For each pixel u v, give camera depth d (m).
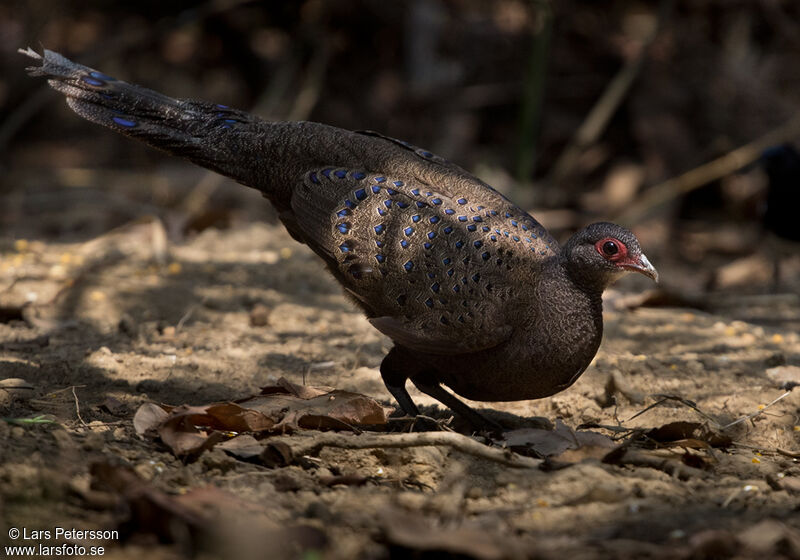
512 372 7.99
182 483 6.52
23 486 6.06
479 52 24.77
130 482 6.04
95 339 10.73
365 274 8.12
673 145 22.98
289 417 7.77
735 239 21.09
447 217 8.02
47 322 11.07
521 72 24.48
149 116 8.91
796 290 16.89
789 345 11.73
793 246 18.77
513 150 24.34
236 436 7.50
